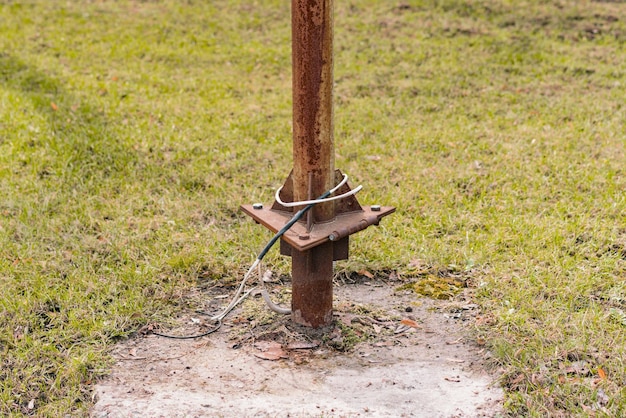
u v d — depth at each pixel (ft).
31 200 16.65
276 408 12.34
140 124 19.60
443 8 28.86
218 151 18.56
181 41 26.40
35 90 21.45
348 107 20.81
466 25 27.25
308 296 13.50
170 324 13.85
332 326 13.65
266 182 17.57
